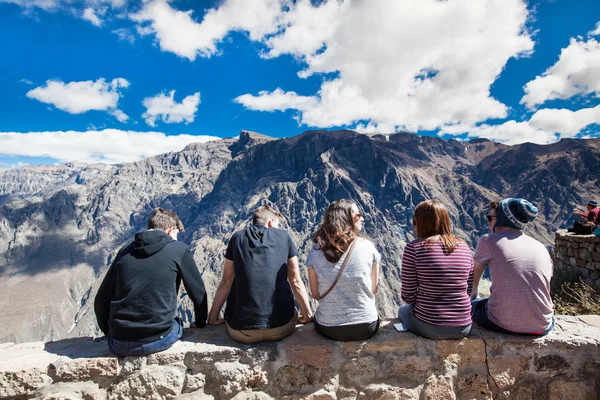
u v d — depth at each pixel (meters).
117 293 2.38
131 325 2.29
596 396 2.44
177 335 2.45
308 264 2.53
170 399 2.31
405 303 2.64
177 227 2.69
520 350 2.46
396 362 2.42
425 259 2.44
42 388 2.28
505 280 2.46
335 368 2.41
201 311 2.57
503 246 2.49
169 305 2.40
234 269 2.50
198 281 2.54
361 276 2.40
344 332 2.39
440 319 2.39
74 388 2.30
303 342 2.42
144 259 2.39
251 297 2.39
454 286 2.40
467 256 2.45
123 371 2.32
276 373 2.38
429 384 2.42
